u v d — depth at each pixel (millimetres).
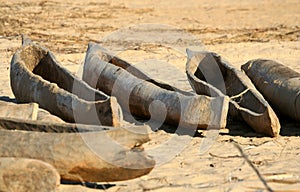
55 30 40312
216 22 47375
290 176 13539
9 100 21766
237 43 36812
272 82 19391
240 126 18281
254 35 40219
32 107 16062
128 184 13133
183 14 51469
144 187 12812
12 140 12570
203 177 13703
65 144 12219
